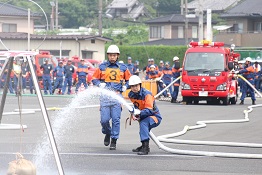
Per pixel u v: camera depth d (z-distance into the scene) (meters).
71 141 26.53
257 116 40.78
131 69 64.62
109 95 24.02
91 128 31.56
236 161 22.23
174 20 141.00
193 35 143.38
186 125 33.31
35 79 14.21
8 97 54.59
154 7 168.88
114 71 24.22
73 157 22.23
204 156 23.22
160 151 24.14
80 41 99.94
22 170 15.99
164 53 115.00
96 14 152.50
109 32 144.00
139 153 23.12
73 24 149.88
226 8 155.50
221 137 29.11
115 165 20.80
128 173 19.42
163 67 67.44
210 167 20.86
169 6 166.50
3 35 85.44
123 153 23.42
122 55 116.00
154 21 142.38
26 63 15.60
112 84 24.17
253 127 33.78
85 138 27.61
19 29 106.31
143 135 23.14
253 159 22.80
